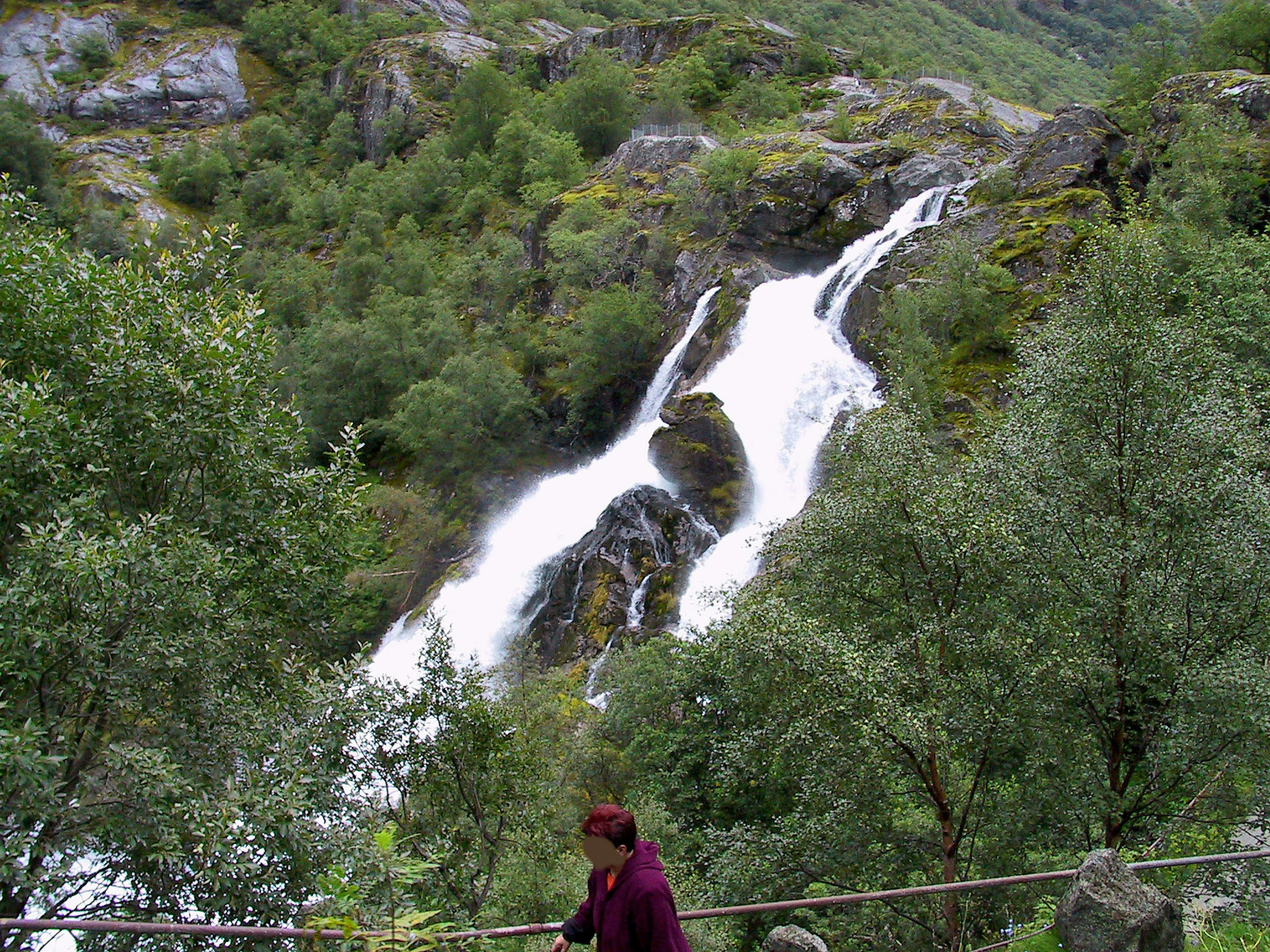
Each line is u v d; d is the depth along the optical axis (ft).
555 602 128.26
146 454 45.83
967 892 46.21
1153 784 45.78
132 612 39.88
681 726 72.18
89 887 40.27
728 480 126.52
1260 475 47.39
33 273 49.08
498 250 223.10
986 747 44.14
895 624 49.21
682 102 271.90
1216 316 79.10
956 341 127.13
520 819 51.57
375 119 367.45
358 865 36.50
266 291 260.01
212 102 397.39
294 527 51.96
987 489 49.44
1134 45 285.23
